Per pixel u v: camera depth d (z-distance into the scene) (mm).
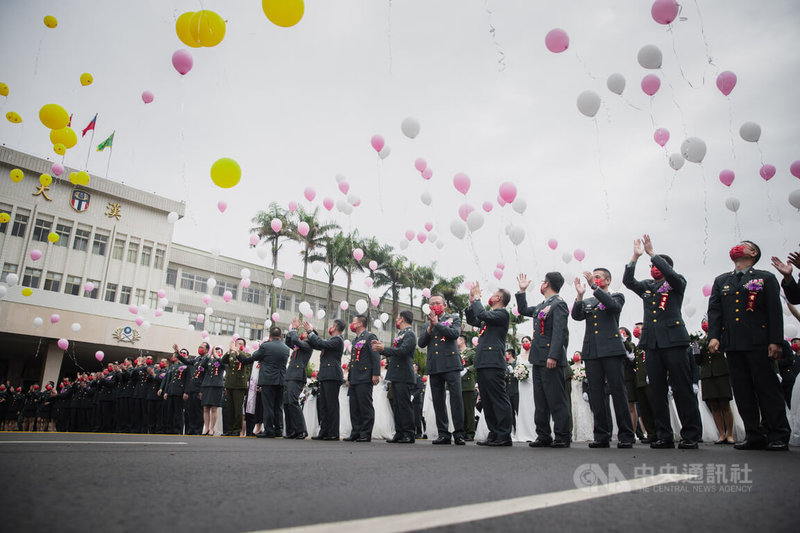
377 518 1438
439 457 3484
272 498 1739
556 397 5336
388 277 34938
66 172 29891
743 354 4668
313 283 40938
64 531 1244
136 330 26953
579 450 4551
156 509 1522
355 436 7047
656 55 6707
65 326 25047
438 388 6320
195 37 6289
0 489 1743
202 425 10180
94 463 2559
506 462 3104
